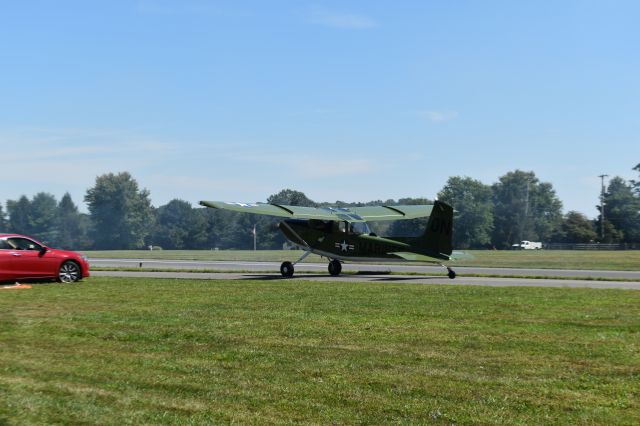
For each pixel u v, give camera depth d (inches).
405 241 1078.4
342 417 287.7
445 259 1041.5
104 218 5777.6
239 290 804.0
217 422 279.3
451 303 662.5
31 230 5782.5
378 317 561.3
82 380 341.1
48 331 480.7
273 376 354.6
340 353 412.8
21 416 280.7
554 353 414.0
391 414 292.4
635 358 399.5
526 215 5191.9
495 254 2691.9
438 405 305.0
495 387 334.6
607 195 4943.4
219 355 405.1
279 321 536.7
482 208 4894.2
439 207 1047.0
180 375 355.3
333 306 637.3
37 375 350.0
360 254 1101.7
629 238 4606.3
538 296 730.8
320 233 1135.0
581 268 1430.9
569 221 4837.6
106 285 871.1
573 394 322.7
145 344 437.1
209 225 5526.6
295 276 1139.3
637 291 789.2
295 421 282.0
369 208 1219.2
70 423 274.8
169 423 276.7
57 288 824.3
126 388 327.9
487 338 463.2
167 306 637.3
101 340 449.1
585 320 546.6
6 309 606.5
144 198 5930.1
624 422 282.2
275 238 5285.4
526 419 286.0
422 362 388.5
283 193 4712.1
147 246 5915.4
